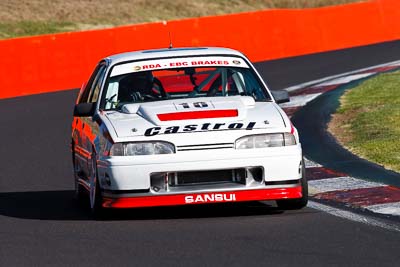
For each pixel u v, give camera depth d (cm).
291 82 8388
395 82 7588
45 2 14788
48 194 3884
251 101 3275
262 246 2623
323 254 2503
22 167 4725
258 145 3008
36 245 2742
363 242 2644
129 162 2964
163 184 2980
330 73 8881
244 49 10538
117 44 9469
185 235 2814
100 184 3077
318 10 11344
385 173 3962
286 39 10919
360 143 4838
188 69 3462
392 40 11938
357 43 11700
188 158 2955
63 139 5747
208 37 10288
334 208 3234
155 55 3538
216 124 3033
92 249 2655
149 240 2755
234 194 2984
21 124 6569
